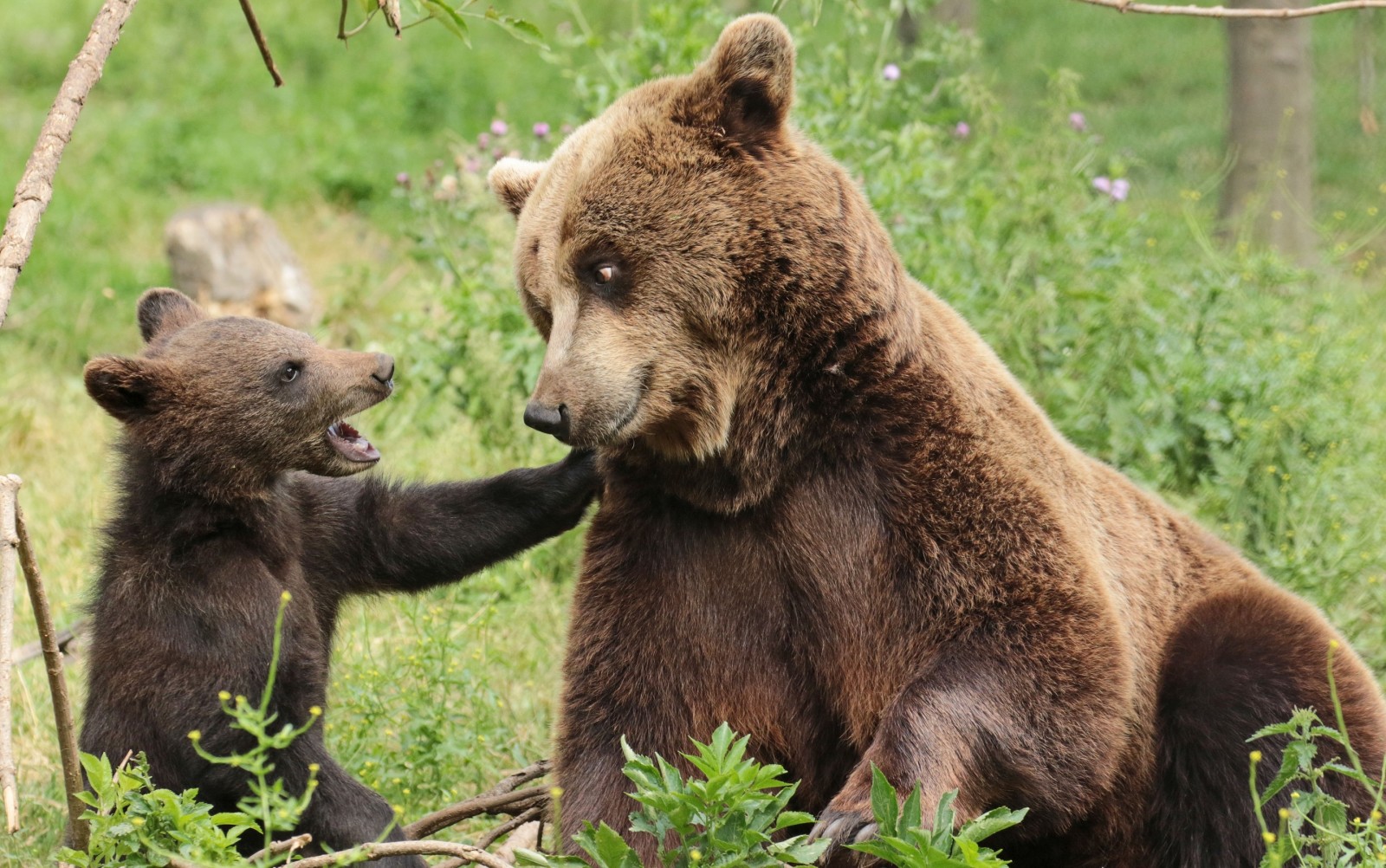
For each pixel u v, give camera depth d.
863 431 8.82
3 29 41.81
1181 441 16.55
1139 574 9.83
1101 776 8.60
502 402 17.56
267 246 24.48
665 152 8.77
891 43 24.09
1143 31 40.19
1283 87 27.02
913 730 8.30
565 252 8.80
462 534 10.84
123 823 7.55
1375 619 14.02
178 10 42.50
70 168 32.81
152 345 10.79
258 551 10.23
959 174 19.16
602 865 7.59
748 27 8.77
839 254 8.75
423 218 21.41
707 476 8.98
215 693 9.57
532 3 41.62
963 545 8.62
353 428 11.06
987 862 7.02
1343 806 8.29
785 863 7.34
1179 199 30.47
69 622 14.42
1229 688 9.36
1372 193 31.72
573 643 9.23
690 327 8.76
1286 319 18.77
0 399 20.59
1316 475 15.16
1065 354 16.62
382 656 13.71
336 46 40.62
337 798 9.53
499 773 11.95
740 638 9.05
